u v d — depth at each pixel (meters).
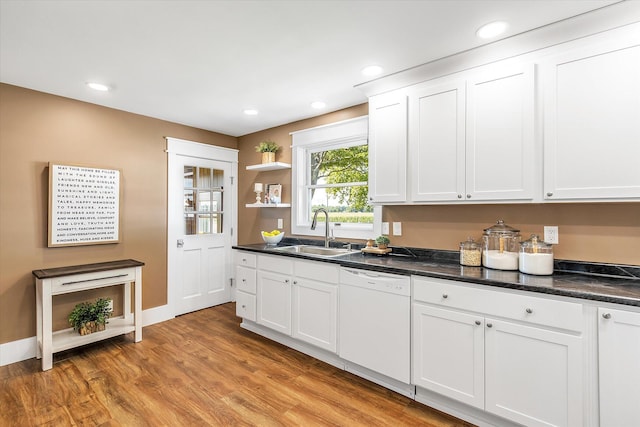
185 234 3.79
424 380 1.98
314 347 2.72
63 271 2.60
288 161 3.74
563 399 1.53
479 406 1.77
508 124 1.94
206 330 3.31
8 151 2.57
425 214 2.62
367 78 2.48
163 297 3.57
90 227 2.99
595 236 1.91
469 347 1.80
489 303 1.73
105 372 2.43
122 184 3.23
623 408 1.41
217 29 1.81
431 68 2.23
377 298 2.21
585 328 1.48
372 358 2.23
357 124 3.07
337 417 1.92
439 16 1.68
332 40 1.93
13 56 2.12
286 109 3.23
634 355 1.38
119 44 1.97
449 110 2.18
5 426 1.81
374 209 2.93
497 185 1.98
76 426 1.82
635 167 1.58
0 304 2.53
